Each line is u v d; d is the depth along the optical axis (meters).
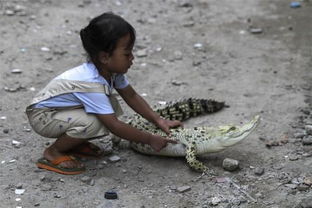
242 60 11.17
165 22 13.19
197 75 10.49
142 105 7.83
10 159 7.60
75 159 7.48
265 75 10.47
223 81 10.24
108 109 7.03
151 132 7.82
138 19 13.24
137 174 7.36
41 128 7.32
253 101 9.45
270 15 13.60
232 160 7.40
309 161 7.61
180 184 7.14
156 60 11.12
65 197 6.80
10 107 9.04
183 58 11.26
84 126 7.09
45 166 7.37
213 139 7.42
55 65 10.72
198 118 8.91
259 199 6.82
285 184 7.11
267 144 8.01
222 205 6.71
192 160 7.30
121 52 6.87
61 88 7.14
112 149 7.92
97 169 7.44
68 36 12.08
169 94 9.70
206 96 9.62
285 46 11.84
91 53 6.94
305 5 14.17
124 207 6.63
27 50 11.26
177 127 7.88
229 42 12.07
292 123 8.65
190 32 12.62
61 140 7.32
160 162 7.66
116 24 6.76
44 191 6.91
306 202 6.62
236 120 8.80
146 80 10.23
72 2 14.11
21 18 12.82
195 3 14.48
